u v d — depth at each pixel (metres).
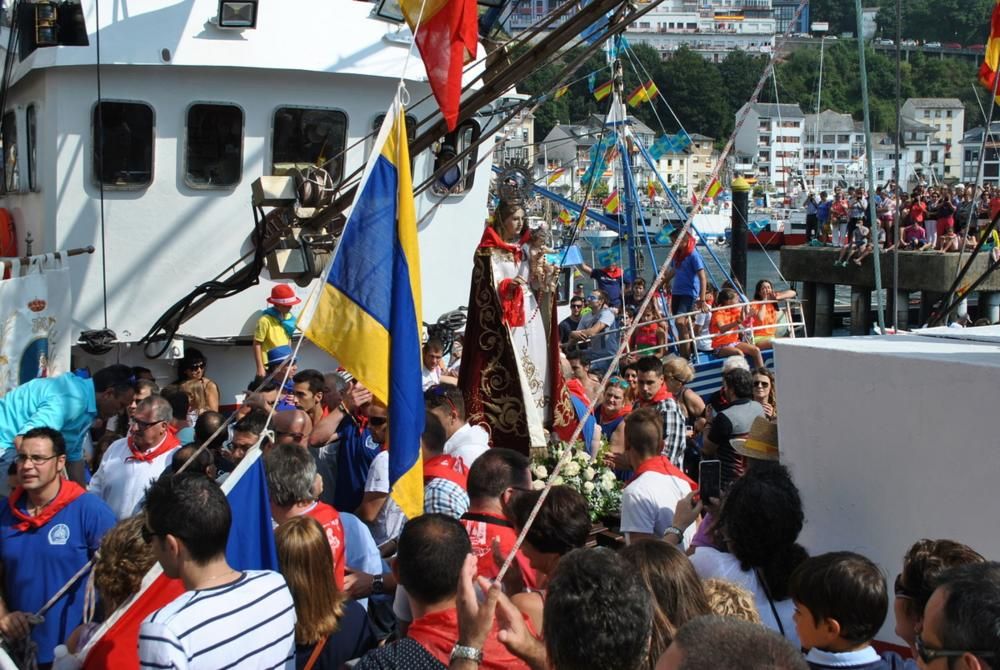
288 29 10.70
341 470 7.59
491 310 7.47
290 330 11.00
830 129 85.25
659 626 3.70
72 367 11.63
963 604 2.95
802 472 5.20
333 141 11.16
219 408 11.45
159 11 10.40
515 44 8.24
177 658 3.79
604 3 7.37
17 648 5.32
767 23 128.50
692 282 15.79
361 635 5.02
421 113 11.44
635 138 20.55
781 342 5.24
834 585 3.80
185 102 10.65
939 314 9.00
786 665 2.37
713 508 5.29
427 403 7.04
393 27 11.12
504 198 7.52
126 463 7.21
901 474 4.70
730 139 4.57
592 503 7.50
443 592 4.16
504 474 5.39
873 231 6.45
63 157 10.52
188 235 10.92
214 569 4.09
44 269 9.07
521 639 3.58
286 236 9.34
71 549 5.73
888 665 3.87
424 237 11.94
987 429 4.32
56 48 10.26
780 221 58.22
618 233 21.30
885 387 4.73
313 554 4.73
